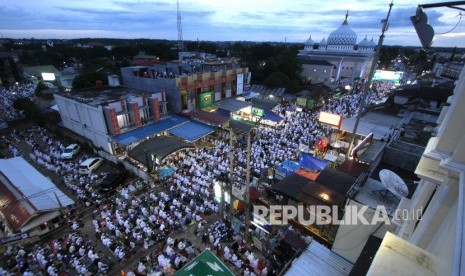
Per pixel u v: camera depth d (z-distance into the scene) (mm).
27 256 16562
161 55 100062
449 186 5180
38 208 18188
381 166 18672
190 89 37531
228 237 18156
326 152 29984
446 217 5258
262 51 93938
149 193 23500
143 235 18406
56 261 16500
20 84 68438
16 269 15938
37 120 38562
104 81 49406
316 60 79875
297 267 13227
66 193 23922
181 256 16328
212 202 21891
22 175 22500
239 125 22328
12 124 37781
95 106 28109
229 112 39969
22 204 18875
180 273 11695
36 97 53562
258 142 33719
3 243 17078
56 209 19188
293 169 24469
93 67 76562
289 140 34719
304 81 74375
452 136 5281
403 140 21812
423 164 6301
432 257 4453
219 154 30359
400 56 140125
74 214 20734
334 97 61000
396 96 39250
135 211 20578
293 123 41531
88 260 16531
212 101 41031
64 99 32500
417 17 6883
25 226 17578
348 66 81438
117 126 28609
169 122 33906
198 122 35219
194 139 31391
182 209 20844
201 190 22906
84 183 24516
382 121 32375
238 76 46562
